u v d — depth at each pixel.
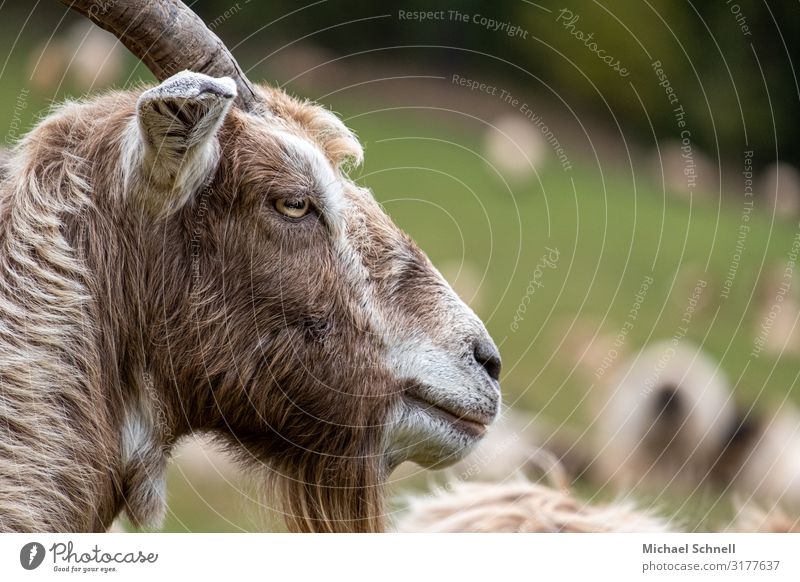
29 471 10.93
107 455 11.77
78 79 43.69
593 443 29.38
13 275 11.42
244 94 12.91
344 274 12.84
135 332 12.16
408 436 13.36
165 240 12.09
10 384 11.02
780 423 30.55
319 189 12.63
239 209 12.29
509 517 16.06
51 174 11.97
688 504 26.00
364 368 12.96
